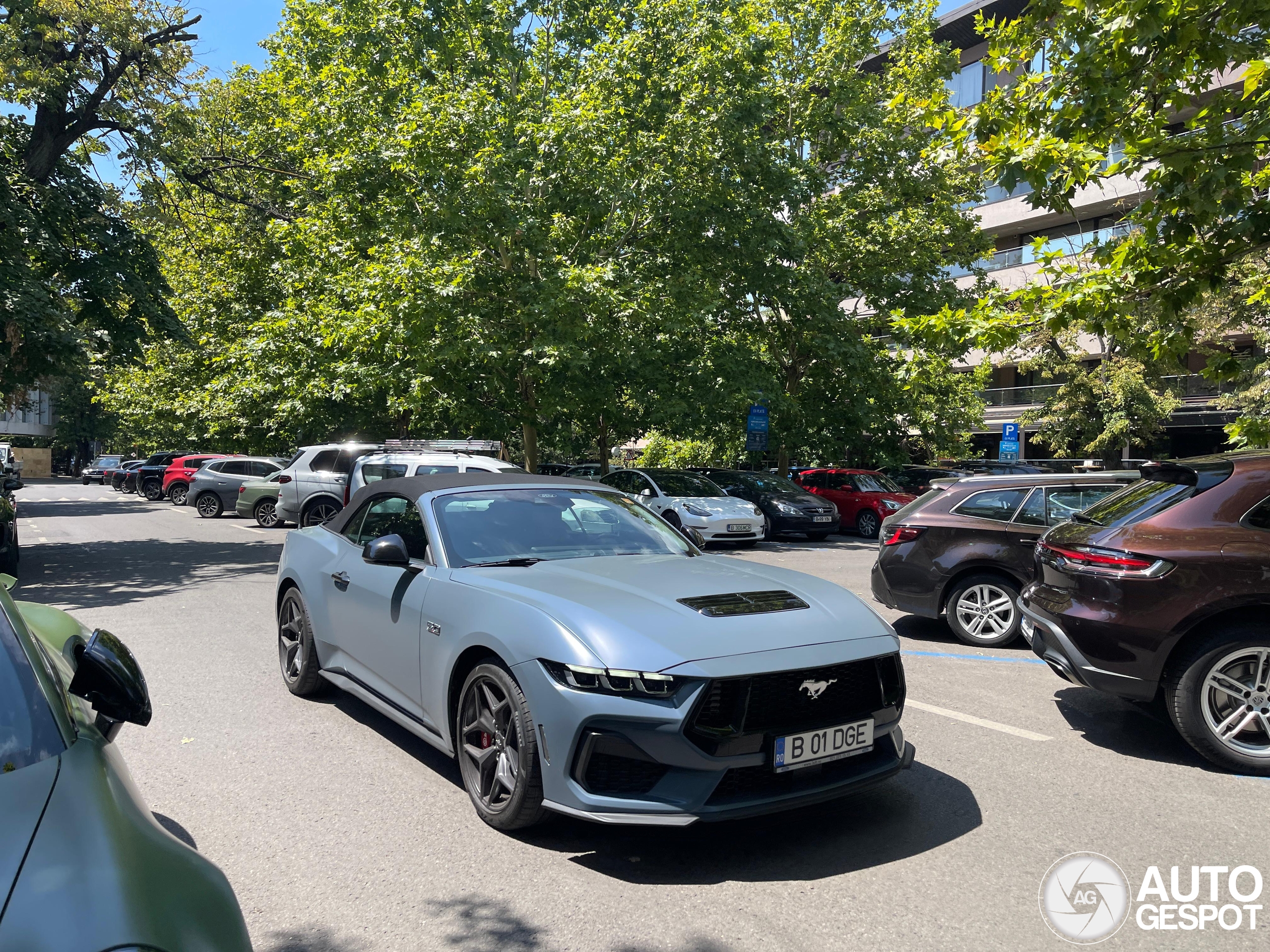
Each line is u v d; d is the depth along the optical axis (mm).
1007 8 33469
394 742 5109
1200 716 4688
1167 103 8016
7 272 13469
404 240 19188
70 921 1592
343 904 3250
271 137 22375
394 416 28000
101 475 63000
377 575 4957
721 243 22328
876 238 24562
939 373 25469
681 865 3559
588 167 19641
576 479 5570
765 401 22281
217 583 11828
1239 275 20828
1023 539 7617
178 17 16375
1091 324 8172
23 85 14609
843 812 4090
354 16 21844
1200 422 29375
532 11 22297
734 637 3594
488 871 3502
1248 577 4633
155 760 4793
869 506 21734
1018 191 34406
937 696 6129
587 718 3412
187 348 16781
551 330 18844
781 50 25016
